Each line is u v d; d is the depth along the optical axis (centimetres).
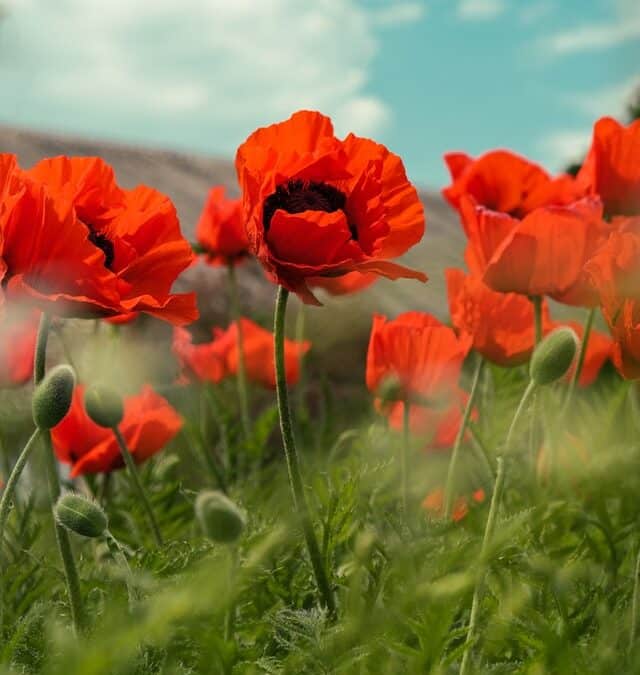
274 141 117
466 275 156
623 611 110
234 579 96
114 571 113
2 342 165
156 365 205
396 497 143
